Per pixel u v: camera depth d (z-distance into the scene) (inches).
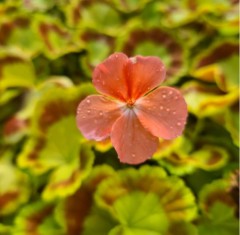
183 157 11.0
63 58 14.0
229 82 12.6
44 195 10.3
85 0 14.8
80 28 14.1
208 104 11.6
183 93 12.2
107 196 10.0
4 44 14.0
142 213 9.9
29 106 12.5
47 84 12.6
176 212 9.8
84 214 10.1
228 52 13.0
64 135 11.3
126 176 10.2
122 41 13.1
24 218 10.4
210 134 12.2
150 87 7.1
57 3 15.3
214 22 13.5
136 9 14.8
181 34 13.9
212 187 10.5
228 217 10.4
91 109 7.1
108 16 14.9
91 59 13.4
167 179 10.2
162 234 9.7
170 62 12.8
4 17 14.8
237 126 11.5
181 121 7.0
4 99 12.8
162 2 14.9
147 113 7.1
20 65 13.2
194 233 9.6
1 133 12.5
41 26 13.8
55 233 10.1
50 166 11.1
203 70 12.3
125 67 7.0
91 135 7.1
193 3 14.5
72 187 10.0
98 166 10.6
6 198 10.8
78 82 13.5
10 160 11.8
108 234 9.7
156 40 13.1
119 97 7.2
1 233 10.3
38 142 11.3
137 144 7.2
